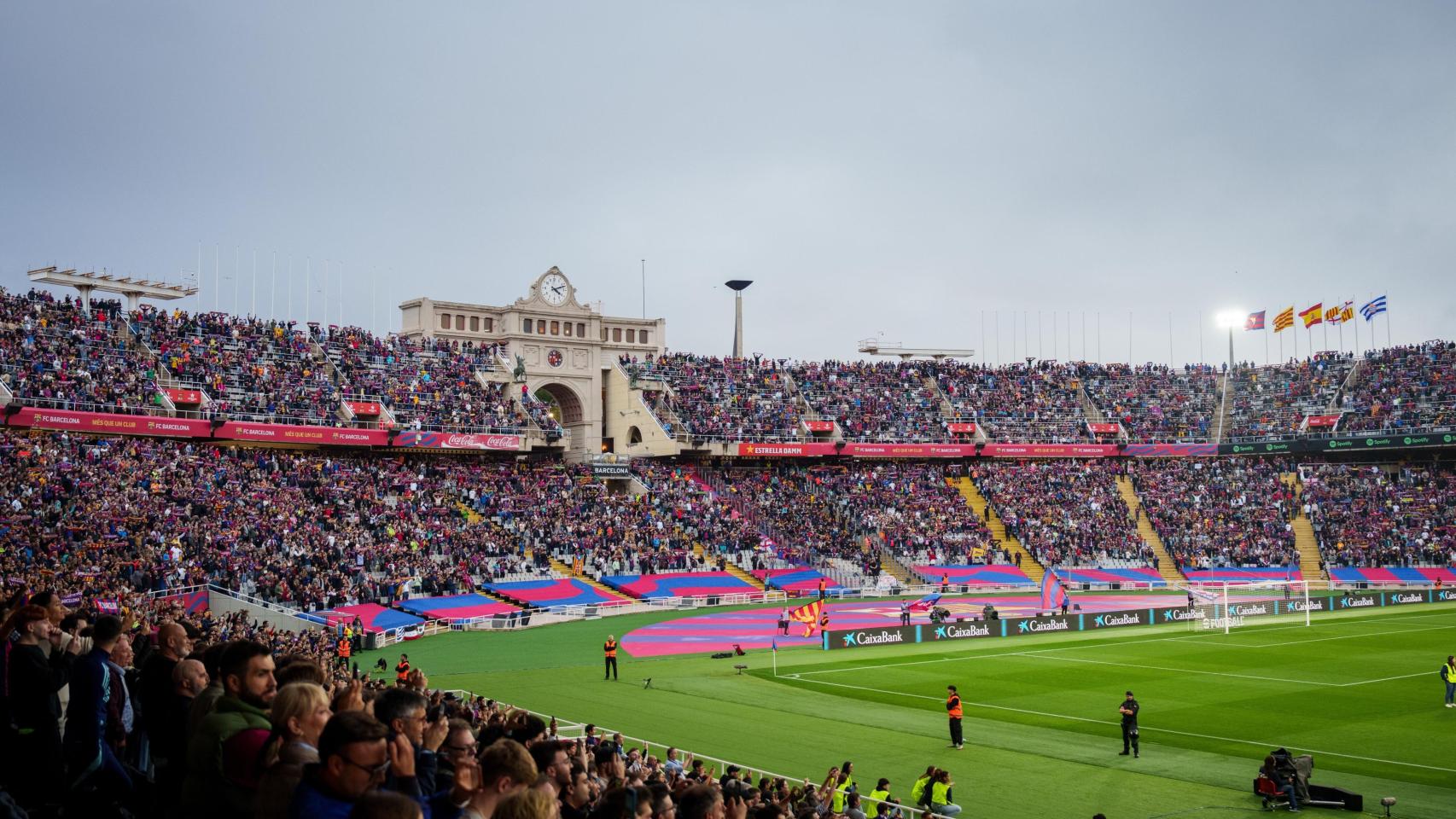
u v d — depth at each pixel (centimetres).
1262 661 7038
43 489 7262
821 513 12369
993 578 11775
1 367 8238
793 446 12781
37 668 1391
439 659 6875
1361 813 3578
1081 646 7788
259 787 877
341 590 7925
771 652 7450
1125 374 15725
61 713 1711
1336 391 14500
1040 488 13500
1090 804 3694
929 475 13538
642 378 13262
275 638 5772
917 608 9781
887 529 12256
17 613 1415
